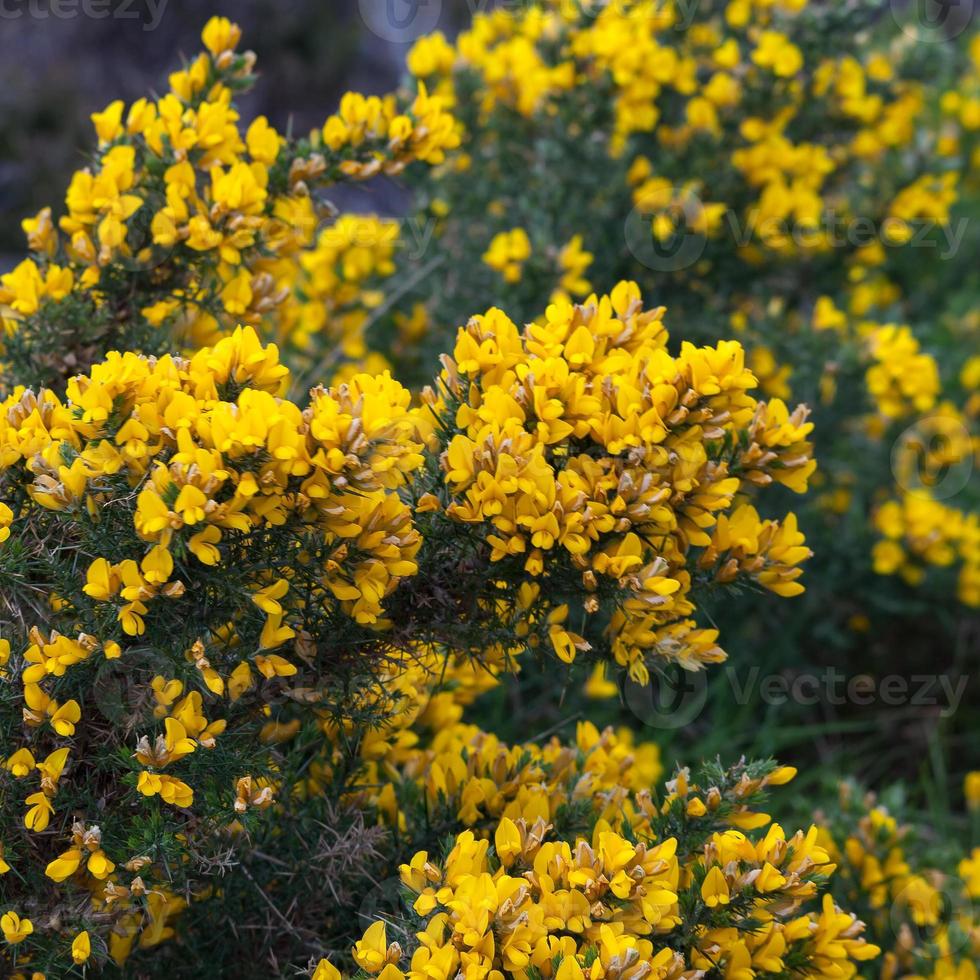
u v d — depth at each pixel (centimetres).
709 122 312
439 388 149
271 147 188
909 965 217
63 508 132
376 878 169
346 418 125
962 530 323
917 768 325
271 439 123
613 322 151
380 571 135
